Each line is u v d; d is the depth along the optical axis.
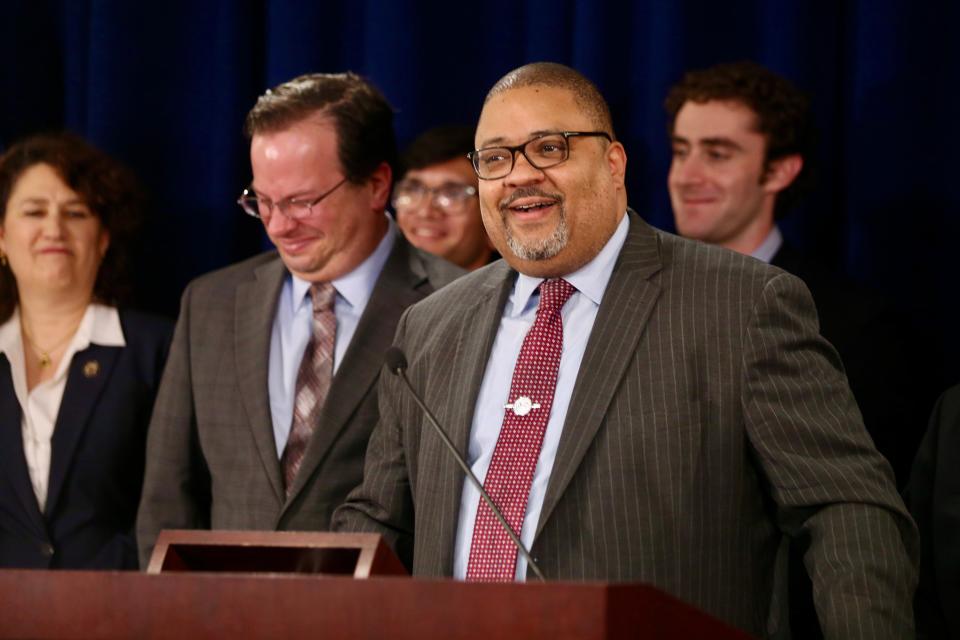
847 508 2.85
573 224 3.12
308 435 4.12
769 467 2.92
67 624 2.17
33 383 4.81
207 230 5.48
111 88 5.47
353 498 3.45
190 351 4.33
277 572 2.47
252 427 4.12
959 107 4.79
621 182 3.29
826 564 2.81
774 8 5.02
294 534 2.38
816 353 3.04
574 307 3.21
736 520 2.96
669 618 2.08
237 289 4.40
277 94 4.32
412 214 5.01
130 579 2.15
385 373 3.48
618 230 3.25
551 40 5.23
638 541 2.90
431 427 3.24
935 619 3.65
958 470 3.69
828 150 5.06
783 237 4.92
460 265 5.02
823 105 5.05
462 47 5.39
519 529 2.99
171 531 2.43
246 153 5.53
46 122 5.69
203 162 5.49
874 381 4.31
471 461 3.13
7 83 5.61
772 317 3.01
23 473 4.63
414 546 3.24
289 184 4.18
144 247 5.48
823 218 5.07
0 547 4.60
